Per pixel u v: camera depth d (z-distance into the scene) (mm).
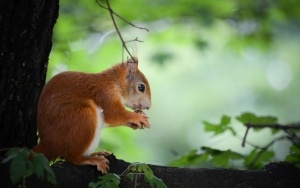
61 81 8031
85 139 7523
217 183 7352
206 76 22125
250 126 9414
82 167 7211
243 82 22297
